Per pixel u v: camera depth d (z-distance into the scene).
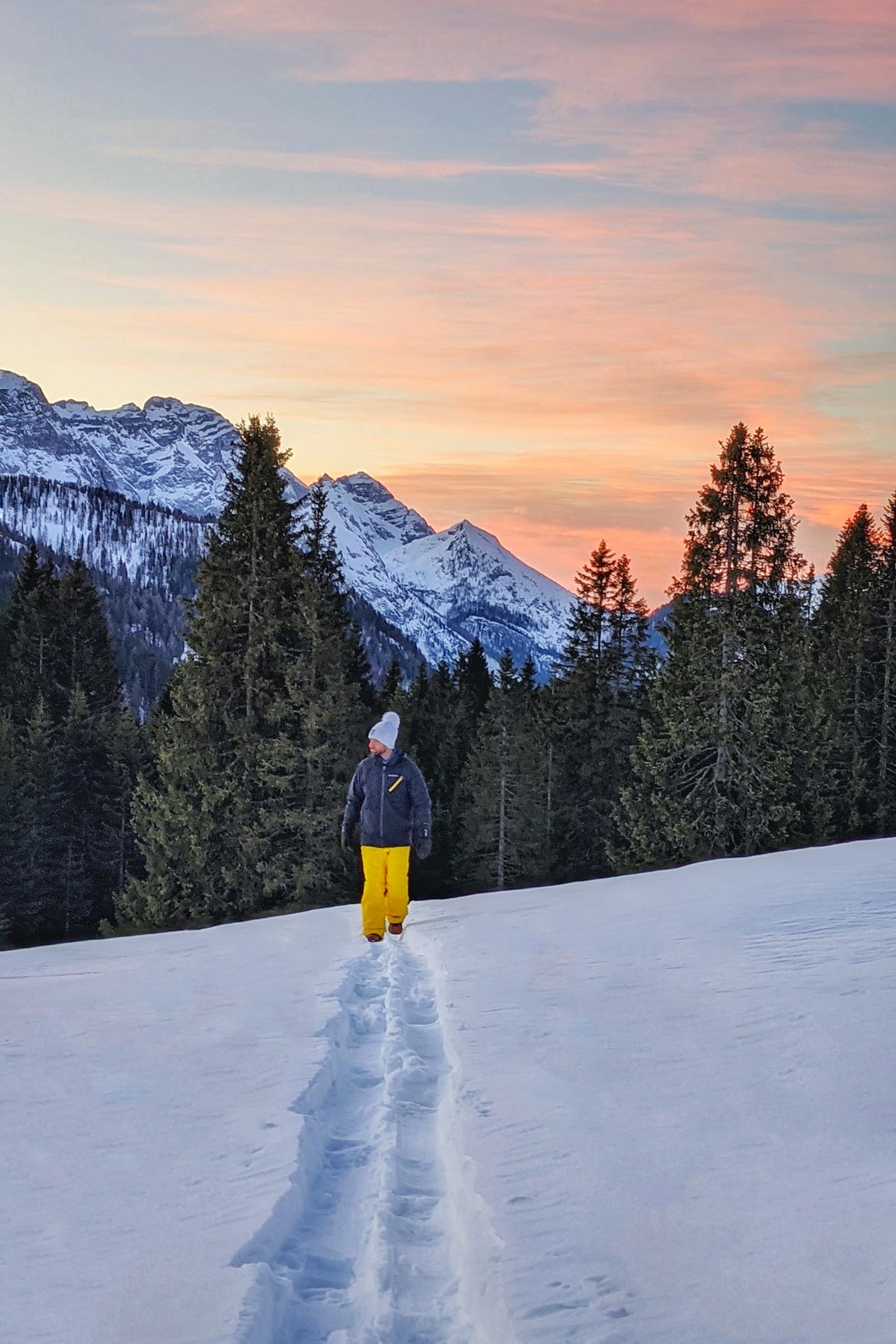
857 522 51.66
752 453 32.78
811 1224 2.70
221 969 8.08
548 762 47.03
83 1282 2.65
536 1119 3.78
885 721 42.09
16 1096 4.51
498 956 7.34
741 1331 2.22
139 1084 4.61
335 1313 2.68
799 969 5.79
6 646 65.62
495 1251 2.73
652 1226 2.80
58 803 49.72
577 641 47.88
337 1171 3.68
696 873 11.65
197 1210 3.12
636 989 5.75
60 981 7.97
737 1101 3.77
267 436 32.56
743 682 32.12
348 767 32.75
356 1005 6.45
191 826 30.28
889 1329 2.16
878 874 9.38
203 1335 2.32
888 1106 3.56
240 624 31.91
